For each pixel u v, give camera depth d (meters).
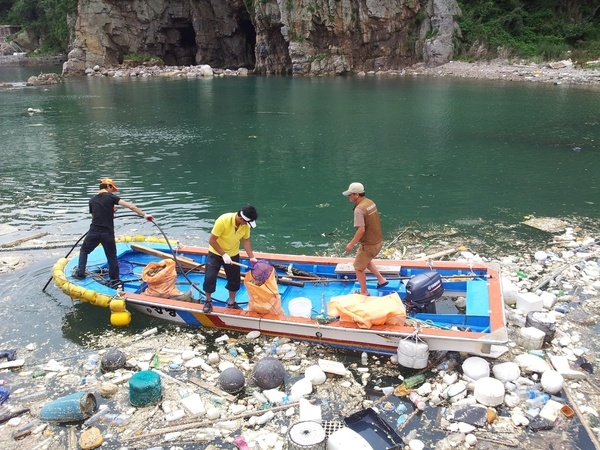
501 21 47.06
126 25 57.94
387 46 48.53
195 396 5.92
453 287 7.77
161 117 26.98
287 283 8.12
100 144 20.31
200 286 8.36
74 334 7.39
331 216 12.23
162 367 6.58
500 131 21.48
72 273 8.24
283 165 16.86
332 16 47.84
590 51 43.72
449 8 47.00
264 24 50.84
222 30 58.50
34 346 7.07
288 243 10.67
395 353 6.74
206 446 5.28
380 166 16.55
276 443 5.27
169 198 13.68
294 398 5.95
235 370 6.17
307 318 6.87
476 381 6.00
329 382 6.28
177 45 61.97
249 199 13.52
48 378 6.38
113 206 7.97
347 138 20.78
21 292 8.55
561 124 22.61
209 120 25.78
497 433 5.39
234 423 5.57
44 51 75.12
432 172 15.79
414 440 5.28
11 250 10.12
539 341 6.69
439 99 30.59
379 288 7.74
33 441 5.39
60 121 25.95
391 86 37.94
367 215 6.98
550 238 10.62
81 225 11.63
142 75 53.06
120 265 8.70
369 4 46.84
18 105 32.03
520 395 5.89
